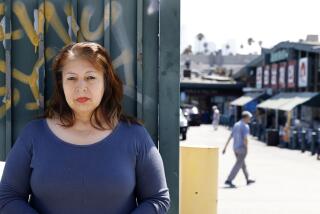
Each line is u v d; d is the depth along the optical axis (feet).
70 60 7.95
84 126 7.99
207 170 14.43
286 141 77.51
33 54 10.59
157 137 10.77
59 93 8.27
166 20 10.62
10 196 7.73
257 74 122.01
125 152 7.86
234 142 40.27
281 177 45.06
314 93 81.15
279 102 90.53
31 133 7.94
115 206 7.63
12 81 10.59
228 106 153.89
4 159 10.59
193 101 162.61
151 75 10.76
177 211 10.65
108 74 8.18
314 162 57.57
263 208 31.32
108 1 10.60
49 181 7.52
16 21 10.57
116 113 8.23
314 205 32.37
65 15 10.64
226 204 32.40
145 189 8.07
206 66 235.40
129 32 10.72
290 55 96.73
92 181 7.51
